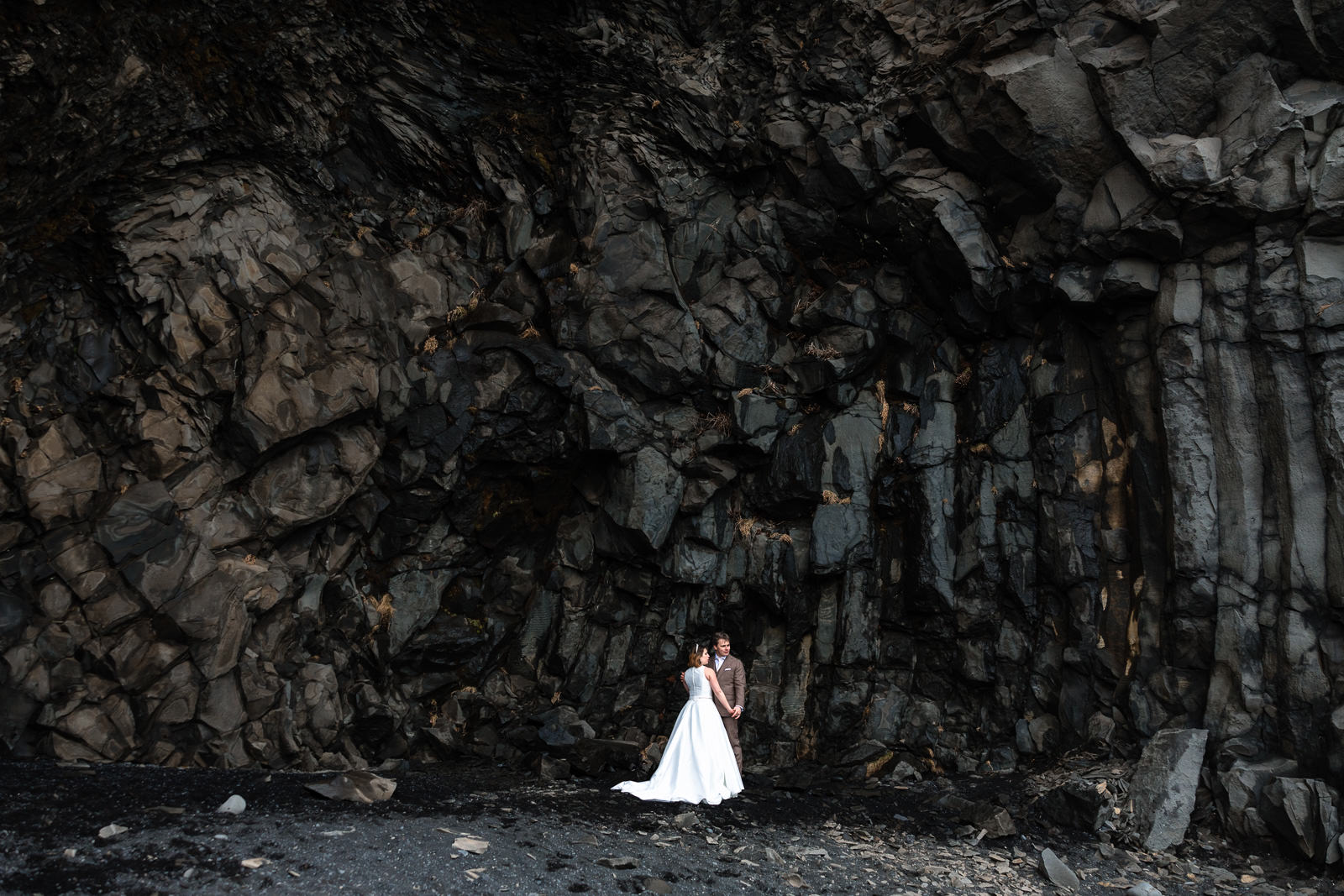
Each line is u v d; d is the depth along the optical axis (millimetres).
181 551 10312
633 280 13125
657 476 12867
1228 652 9188
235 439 11102
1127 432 10883
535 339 13211
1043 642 11273
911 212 12195
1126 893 7141
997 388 12172
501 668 13141
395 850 6062
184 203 11508
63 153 10023
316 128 12930
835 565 12312
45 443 10047
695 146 13531
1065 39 10695
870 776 11078
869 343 12727
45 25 9141
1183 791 8508
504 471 13234
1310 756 8344
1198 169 9609
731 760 9438
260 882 5250
